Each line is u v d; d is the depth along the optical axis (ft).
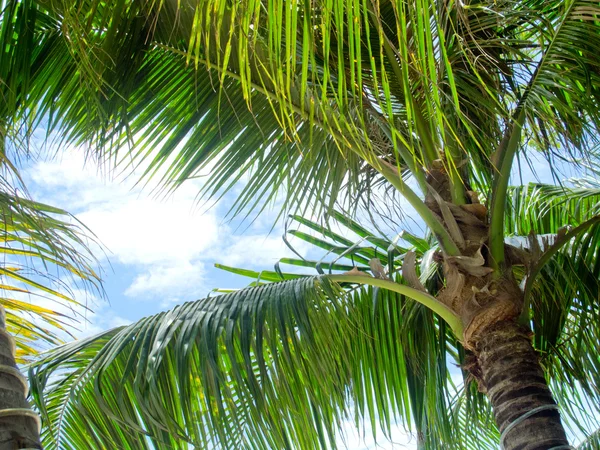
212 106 11.34
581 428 12.53
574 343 13.25
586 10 9.88
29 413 5.15
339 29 4.18
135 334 9.84
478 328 9.84
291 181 11.45
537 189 15.15
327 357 9.77
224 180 11.34
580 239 12.37
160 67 11.20
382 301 12.27
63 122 10.75
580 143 10.45
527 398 9.20
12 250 9.96
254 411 9.14
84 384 9.49
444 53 4.24
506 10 10.64
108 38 10.18
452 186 10.52
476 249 10.09
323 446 9.82
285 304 9.84
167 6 10.31
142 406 8.75
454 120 10.83
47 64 10.65
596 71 10.49
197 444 9.15
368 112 11.32
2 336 5.73
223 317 9.62
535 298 12.20
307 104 10.66
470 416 13.52
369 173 11.89
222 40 10.24
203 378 9.08
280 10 4.18
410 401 11.64
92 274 8.16
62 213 8.96
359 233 13.88
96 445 9.60
